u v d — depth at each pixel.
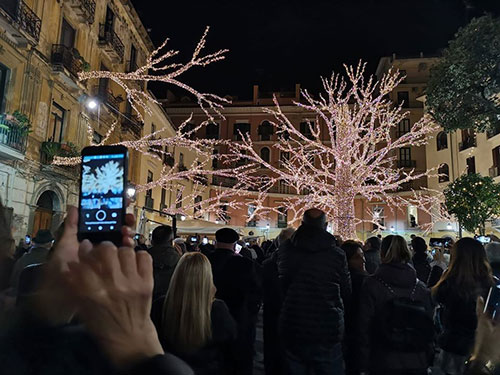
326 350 3.33
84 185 0.96
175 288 2.53
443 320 3.63
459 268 3.50
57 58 14.13
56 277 0.77
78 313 0.73
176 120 39.19
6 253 0.87
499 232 20.00
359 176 18.27
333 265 3.48
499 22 12.02
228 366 2.71
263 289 4.05
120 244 0.87
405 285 3.24
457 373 3.42
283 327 3.45
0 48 11.72
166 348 2.47
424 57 35.56
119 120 19.83
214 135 38.81
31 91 13.09
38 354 0.72
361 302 3.30
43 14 13.62
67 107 15.30
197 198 32.16
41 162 13.52
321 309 3.37
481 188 16.89
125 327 0.74
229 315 2.75
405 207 33.69
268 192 37.16
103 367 0.72
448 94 13.10
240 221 35.91
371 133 19.25
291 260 3.55
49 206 14.59
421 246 6.09
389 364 3.05
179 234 20.62
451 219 27.53
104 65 18.22
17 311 0.76
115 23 19.00
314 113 38.19
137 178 21.75
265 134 38.56
